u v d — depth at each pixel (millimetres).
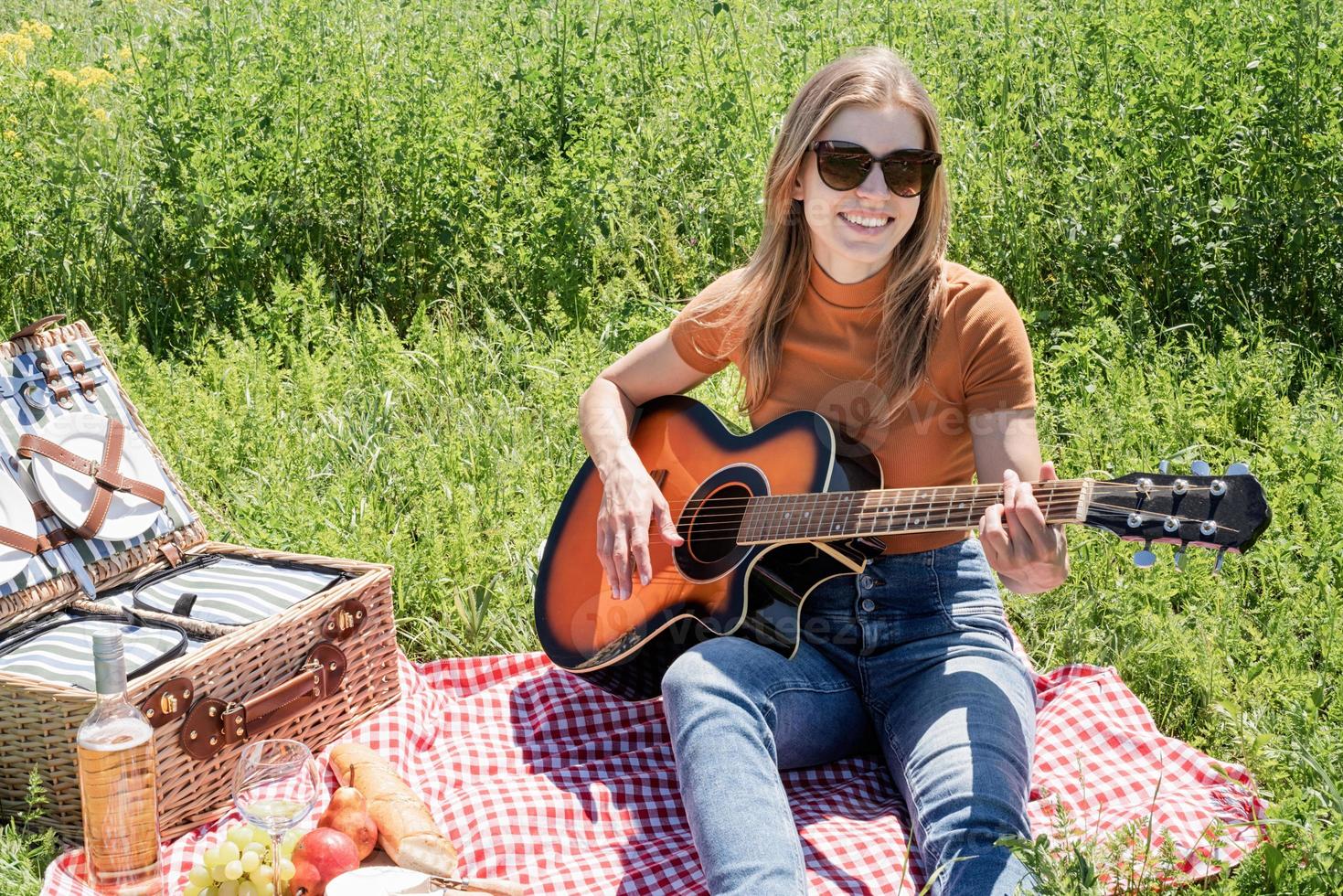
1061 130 6199
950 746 2629
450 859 2656
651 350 3412
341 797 2662
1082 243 5656
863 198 2791
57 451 3266
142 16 7605
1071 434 4473
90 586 3227
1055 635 3652
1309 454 4117
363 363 5270
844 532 2834
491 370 5277
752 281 3133
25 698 2730
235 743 2961
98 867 2518
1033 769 3094
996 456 2828
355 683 3289
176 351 5766
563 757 3273
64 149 6352
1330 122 5656
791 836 2480
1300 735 2816
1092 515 2410
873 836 2814
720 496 3100
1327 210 5539
